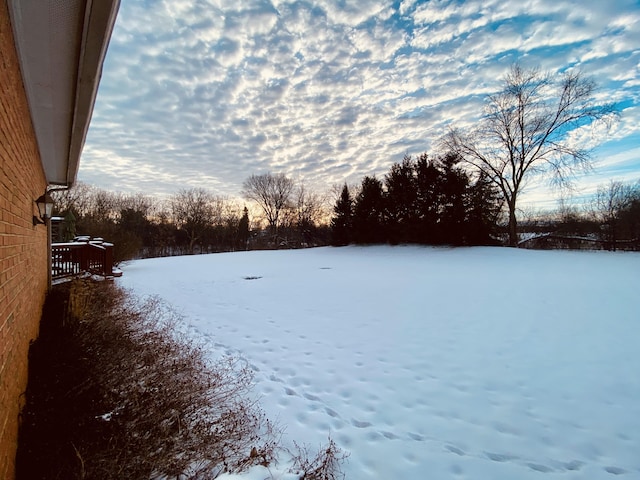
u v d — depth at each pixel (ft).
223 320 21.99
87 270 30.94
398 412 10.71
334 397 11.69
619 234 65.98
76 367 10.41
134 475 6.81
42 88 8.32
